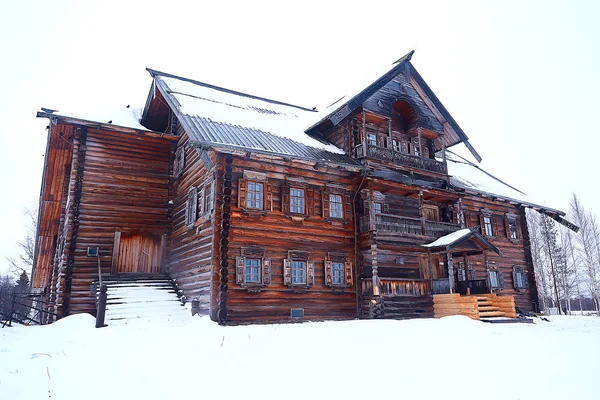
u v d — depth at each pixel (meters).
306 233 16.86
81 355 7.31
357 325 11.95
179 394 5.14
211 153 15.59
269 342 8.66
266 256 15.63
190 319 14.18
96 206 17.75
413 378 5.97
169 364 6.58
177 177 19.16
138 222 18.55
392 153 19.53
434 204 22.12
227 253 14.69
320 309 16.53
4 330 11.38
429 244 18.59
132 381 5.66
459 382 5.80
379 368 6.52
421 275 20.09
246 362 6.75
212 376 5.91
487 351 8.20
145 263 18.59
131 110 21.81
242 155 15.22
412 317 17.75
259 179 16.06
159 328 11.66
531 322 17.09
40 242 25.64
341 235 17.81
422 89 21.89
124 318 13.66
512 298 17.09
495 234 24.78
